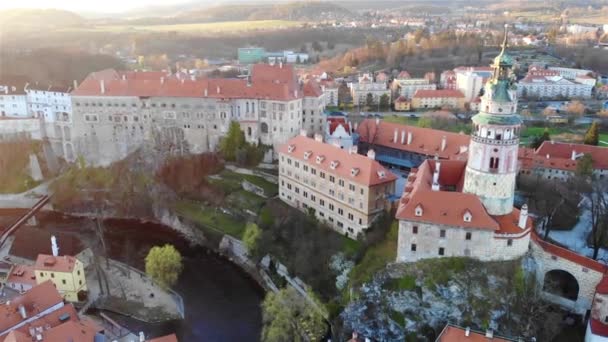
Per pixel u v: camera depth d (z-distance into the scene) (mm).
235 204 148750
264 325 101938
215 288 119750
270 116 167250
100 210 159500
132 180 166750
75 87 189375
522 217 92875
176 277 112375
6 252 132875
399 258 99250
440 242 95938
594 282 90938
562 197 116688
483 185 95250
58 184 171250
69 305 92250
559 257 94500
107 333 99375
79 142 181375
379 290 97062
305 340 98250
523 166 135750
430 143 147125
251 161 167000
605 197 117125
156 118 176125
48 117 188125
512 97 90688
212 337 101938
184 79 179625
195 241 142375
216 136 173250
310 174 131750
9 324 86812
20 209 165875
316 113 176375
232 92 170875
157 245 140000
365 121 166250
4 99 191250
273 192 150125
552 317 90125
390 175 118625
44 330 82500
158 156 172125
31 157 182500
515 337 88875
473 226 92562
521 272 93250
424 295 94562
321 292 108625
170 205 155875
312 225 127875
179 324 105062
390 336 94500
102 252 133875
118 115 177750
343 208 122562
